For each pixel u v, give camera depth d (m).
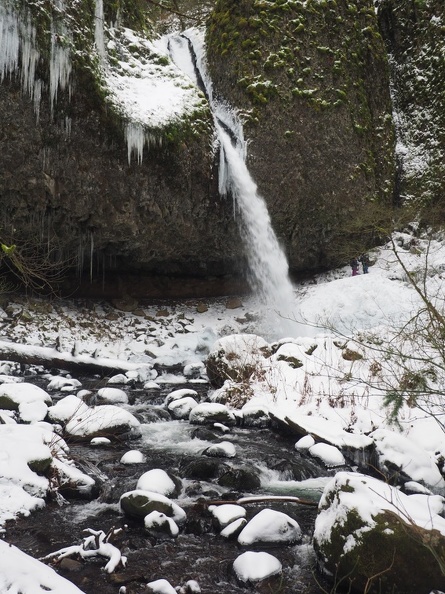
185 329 14.45
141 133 13.05
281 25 15.89
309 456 6.86
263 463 6.55
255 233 15.43
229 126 15.72
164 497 5.04
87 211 13.30
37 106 12.04
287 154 15.51
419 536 3.79
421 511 4.25
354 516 4.07
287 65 15.67
